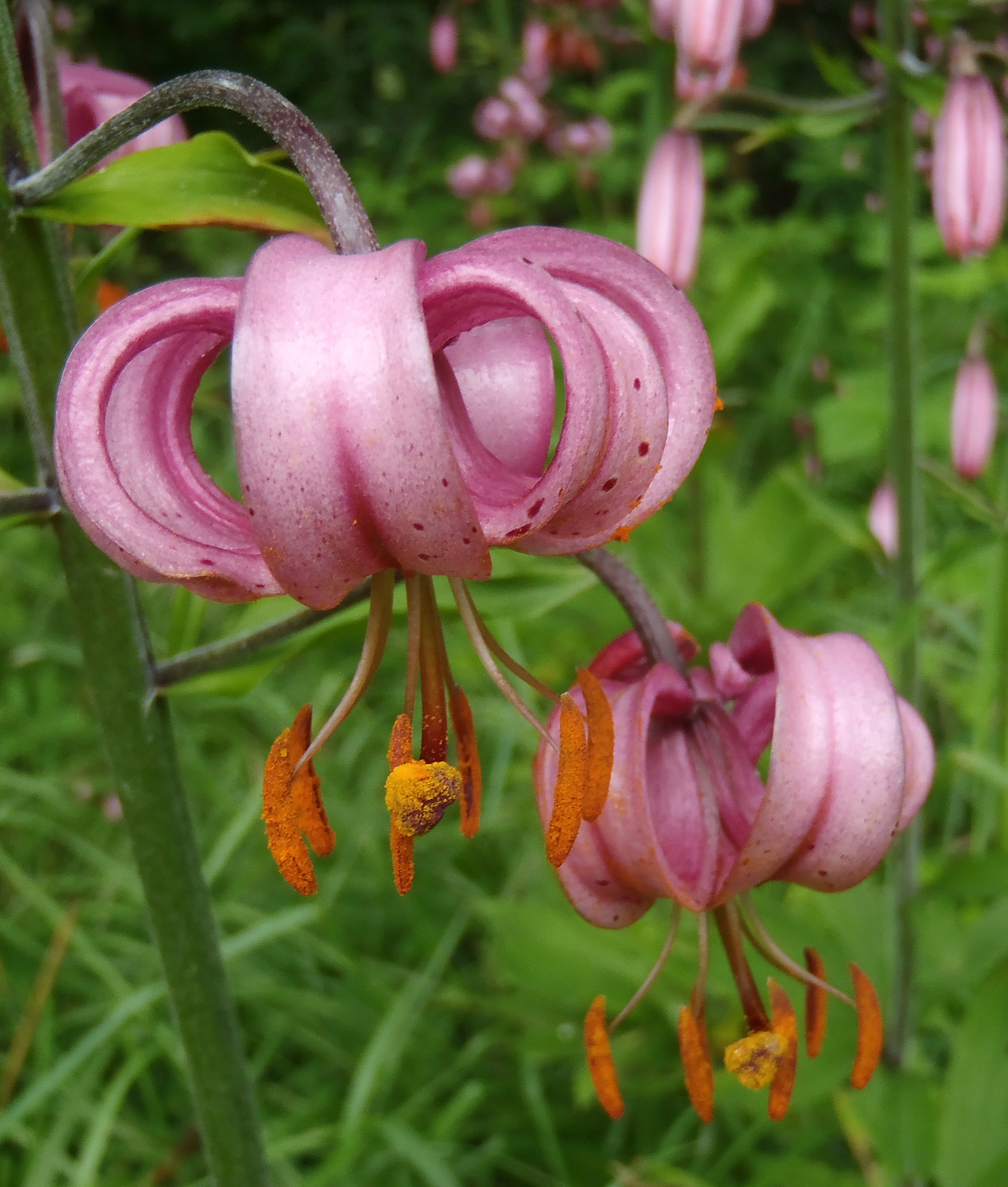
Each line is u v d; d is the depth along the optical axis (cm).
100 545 11
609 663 14
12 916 30
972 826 34
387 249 10
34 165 14
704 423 11
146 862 15
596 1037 14
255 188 13
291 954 29
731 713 14
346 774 33
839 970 23
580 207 63
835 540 31
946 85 23
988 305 47
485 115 59
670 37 29
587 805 12
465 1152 27
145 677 15
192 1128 26
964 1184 21
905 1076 23
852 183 76
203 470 11
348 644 39
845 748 12
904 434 24
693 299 48
